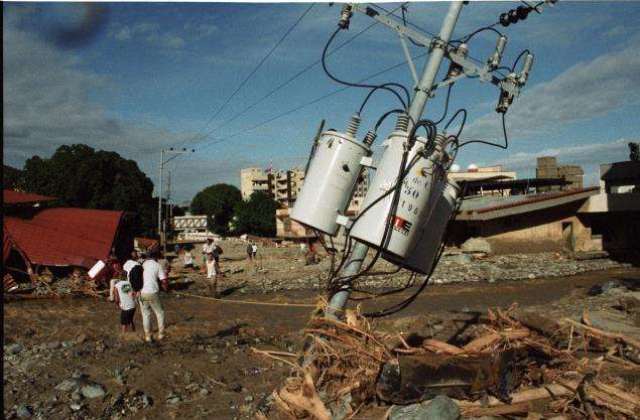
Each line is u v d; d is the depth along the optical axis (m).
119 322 14.41
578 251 34.19
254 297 21.50
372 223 5.60
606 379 6.23
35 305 18.41
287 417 5.94
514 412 5.46
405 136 5.74
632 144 42.25
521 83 6.59
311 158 6.27
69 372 8.62
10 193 28.70
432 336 9.75
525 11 6.82
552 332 7.70
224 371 8.75
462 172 52.94
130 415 6.90
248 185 140.50
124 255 31.69
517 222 34.06
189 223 84.75
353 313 6.20
